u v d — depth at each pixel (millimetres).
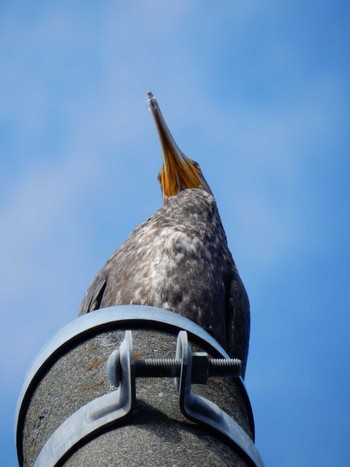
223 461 9391
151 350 10609
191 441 9406
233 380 11016
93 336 10805
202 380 9516
